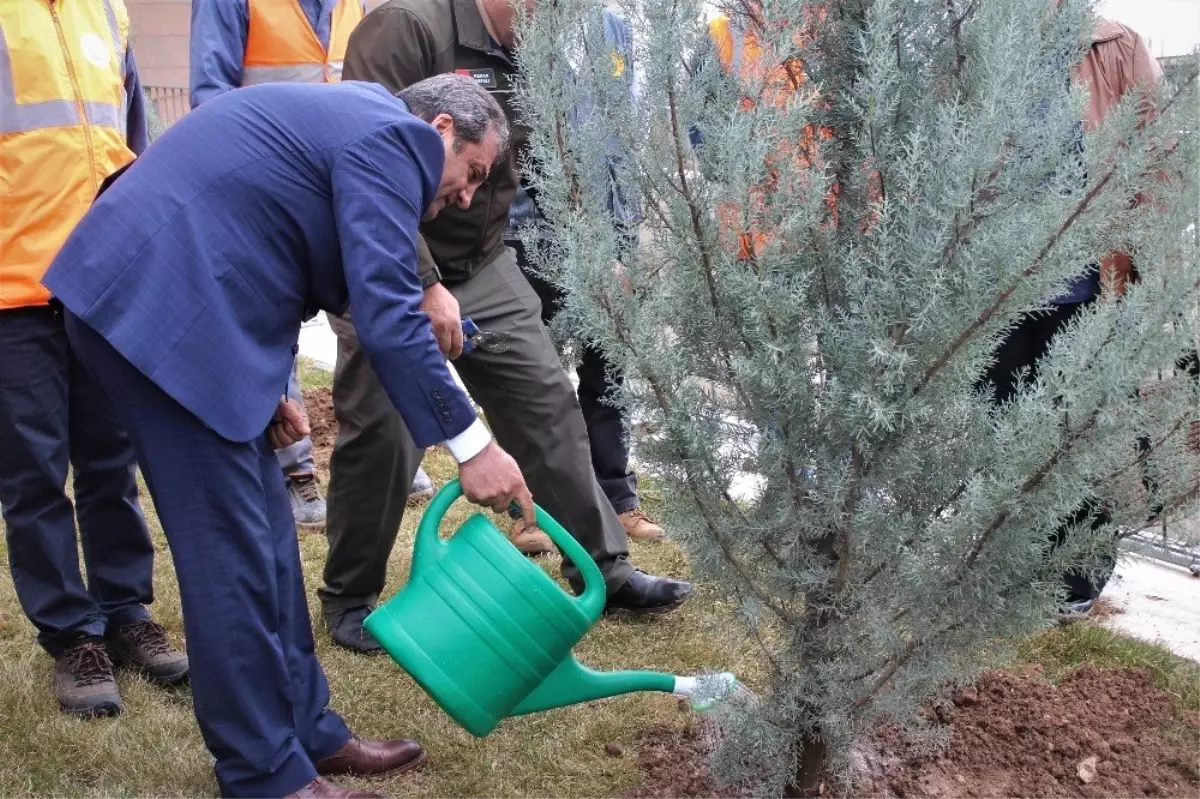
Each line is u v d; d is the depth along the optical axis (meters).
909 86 2.51
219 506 2.60
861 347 2.35
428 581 2.62
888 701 2.66
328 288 2.68
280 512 2.88
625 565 3.98
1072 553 2.50
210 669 2.63
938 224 2.32
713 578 2.68
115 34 3.57
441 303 3.08
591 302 2.45
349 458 3.62
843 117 2.56
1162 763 3.10
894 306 2.34
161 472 2.58
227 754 2.70
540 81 2.61
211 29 4.87
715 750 2.93
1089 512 2.72
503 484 2.64
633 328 2.47
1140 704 3.36
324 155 2.56
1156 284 2.44
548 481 3.81
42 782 2.99
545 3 2.62
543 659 2.61
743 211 2.34
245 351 2.56
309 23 5.00
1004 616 2.51
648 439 2.58
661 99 2.44
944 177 2.28
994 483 2.36
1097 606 4.12
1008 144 2.36
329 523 3.75
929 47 2.53
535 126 2.65
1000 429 2.43
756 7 2.52
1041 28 2.45
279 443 2.88
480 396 3.80
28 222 3.24
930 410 2.42
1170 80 2.47
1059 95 2.43
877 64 2.32
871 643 2.68
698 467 2.54
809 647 2.72
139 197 2.53
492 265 3.74
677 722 3.33
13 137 3.26
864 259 2.47
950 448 2.59
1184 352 2.50
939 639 2.59
